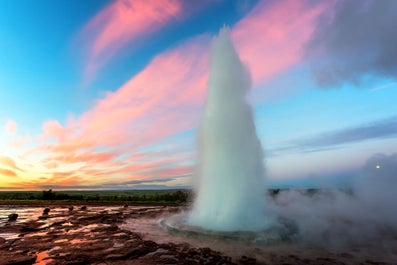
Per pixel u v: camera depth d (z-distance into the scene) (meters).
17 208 42.56
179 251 14.54
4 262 12.41
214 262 12.77
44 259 13.10
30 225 23.30
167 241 16.94
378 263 13.01
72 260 12.77
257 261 13.05
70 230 21.08
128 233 19.34
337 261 13.22
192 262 12.73
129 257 13.46
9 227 22.47
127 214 32.44
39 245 15.80
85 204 49.06
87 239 17.42
